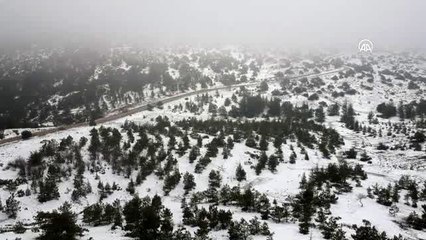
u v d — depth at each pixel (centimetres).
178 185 11188
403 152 15175
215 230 7538
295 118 19400
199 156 12838
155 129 15088
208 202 9788
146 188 11069
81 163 11888
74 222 7350
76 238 6919
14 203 9425
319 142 15675
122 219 8350
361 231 6888
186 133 14812
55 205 10081
